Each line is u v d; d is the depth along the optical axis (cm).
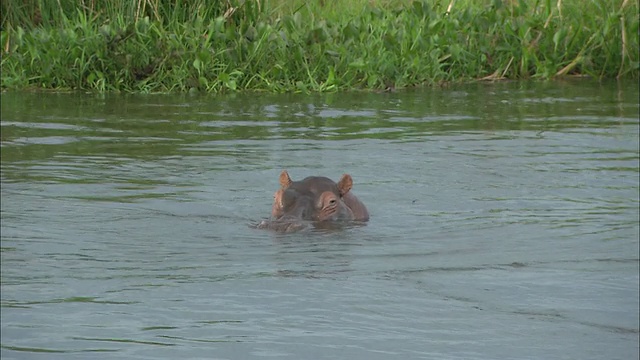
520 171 2395
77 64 3738
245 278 1480
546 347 1117
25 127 2947
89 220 1917
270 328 1210
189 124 3016
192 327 1213
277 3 4306
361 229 1856
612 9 4309
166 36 3788
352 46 3859
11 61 3778
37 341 1158
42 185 2223
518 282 1446
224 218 1945
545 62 4038
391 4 4362
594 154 2594
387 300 1347
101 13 4044
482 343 1158
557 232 1833
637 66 4062
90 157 2534
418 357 1088
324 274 1509
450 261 1606
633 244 1727
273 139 2784
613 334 1183
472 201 2100
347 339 1166
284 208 1916
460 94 3647
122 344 1145
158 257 1638
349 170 2398
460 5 4294
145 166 2433
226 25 4044
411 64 3828
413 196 2147
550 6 4172
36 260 1616
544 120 3112
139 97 3562
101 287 1426
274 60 3816
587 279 1467
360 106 3369
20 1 4050
